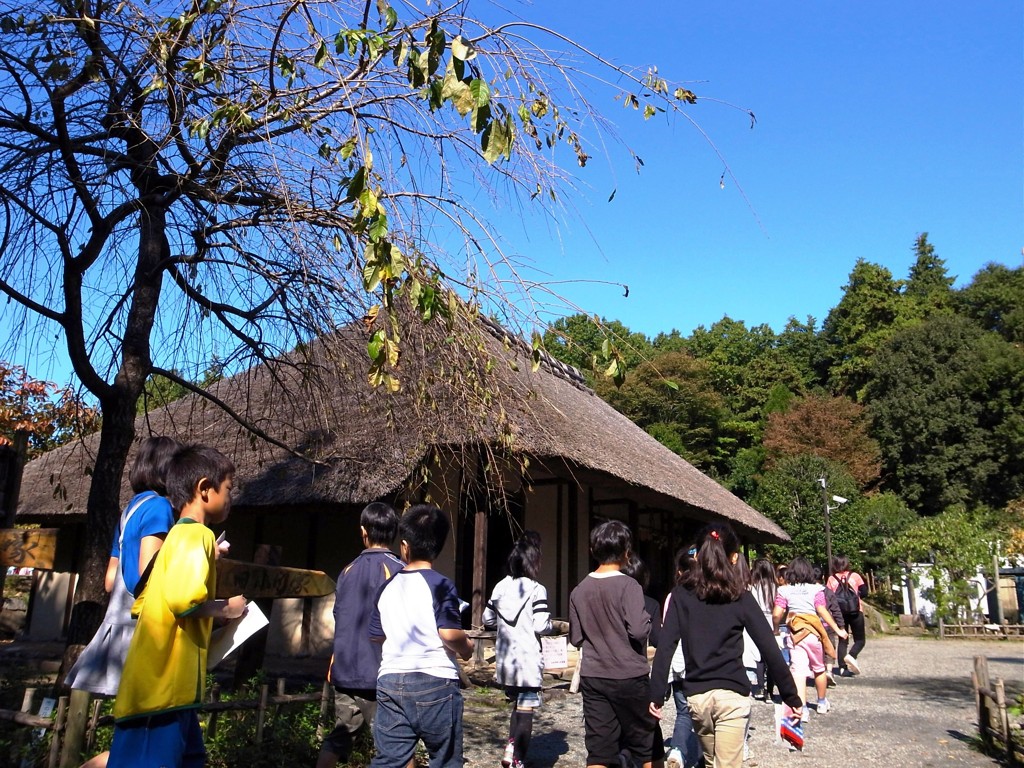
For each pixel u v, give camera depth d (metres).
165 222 5.86
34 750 3.86
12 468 5.02
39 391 11.81
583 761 5.50
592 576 4.19
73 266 5.40
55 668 9.46
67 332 5.38
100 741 4.01
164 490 3.07
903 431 38.91
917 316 46.00
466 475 6.82
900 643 18.62
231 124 4.98
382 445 8.03
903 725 7.24
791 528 29.70
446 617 3.43
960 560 20.97
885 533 30.70
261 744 4.46
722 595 3.68
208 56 5.37
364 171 3.72
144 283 5.75
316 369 6.50
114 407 5.46
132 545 2.79
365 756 4.82
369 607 4.06
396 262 3.77
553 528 13.13
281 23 5.07
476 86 3.43
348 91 4.64
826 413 39.75
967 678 11.11
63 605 12.08
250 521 10.62
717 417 42.66
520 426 7.65
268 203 5.47
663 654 3.77
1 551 4.71
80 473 11.16
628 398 40.56
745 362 53.56
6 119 5.36
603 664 3.99
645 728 3.98
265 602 5.77
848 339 48.88
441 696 3.37
